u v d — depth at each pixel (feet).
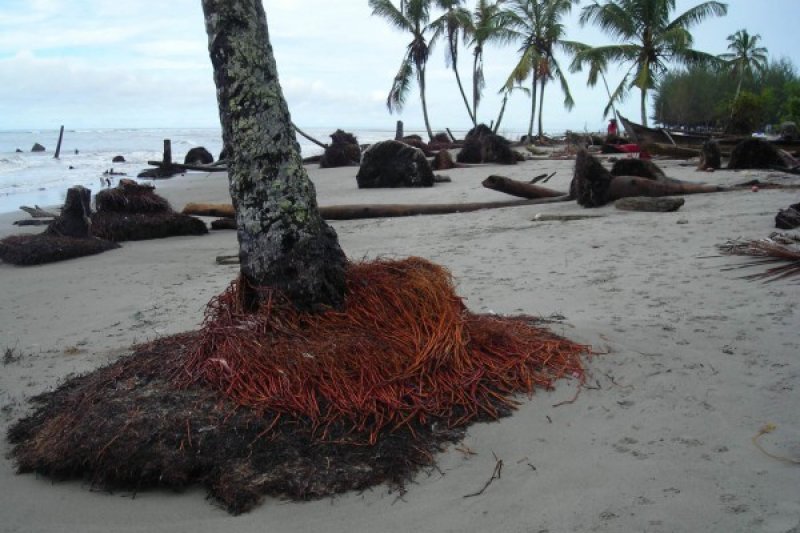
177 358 13.48
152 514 10.10
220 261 31.32
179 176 104.06
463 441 11.50
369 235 37.29
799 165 57.67
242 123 13.65
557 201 44.42
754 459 10.32
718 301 18.54
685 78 215.72
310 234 13.82
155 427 11.16
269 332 13.23
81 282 28.78
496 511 9.66
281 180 13.67
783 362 13.79
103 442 11.03
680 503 9.35
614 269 23.75
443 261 27.89
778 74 209.77
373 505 9.96
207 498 10.41
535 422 12.01
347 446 11.02
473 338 14.24
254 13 13.87
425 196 57.31
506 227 36.14
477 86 153.17
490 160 92.02
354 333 13.38
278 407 11.54
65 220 38.19
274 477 10.37
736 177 52.54
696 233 28.60
